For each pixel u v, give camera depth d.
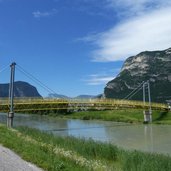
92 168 26.56
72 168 24.08
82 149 41.47
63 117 176.62
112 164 36.56
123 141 75.38
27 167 23.22
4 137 35.88
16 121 139.25
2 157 24.95
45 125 122.56
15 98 111.44
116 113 177.25
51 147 34.88
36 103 115.56
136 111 172.12
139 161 34.72
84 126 123.31
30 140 40.94
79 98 130.50
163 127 122.12
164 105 174.75
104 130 106.56
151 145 67.81
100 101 137.88
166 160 34.69
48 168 23.28
